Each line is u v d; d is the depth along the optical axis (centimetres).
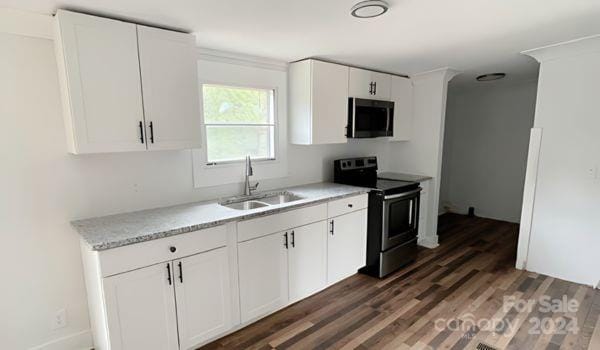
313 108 297
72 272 211
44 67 191
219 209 237
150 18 190
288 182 331
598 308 257
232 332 232
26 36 184
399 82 382
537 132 305
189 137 221
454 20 202
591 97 274
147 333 186
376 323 241
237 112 287
